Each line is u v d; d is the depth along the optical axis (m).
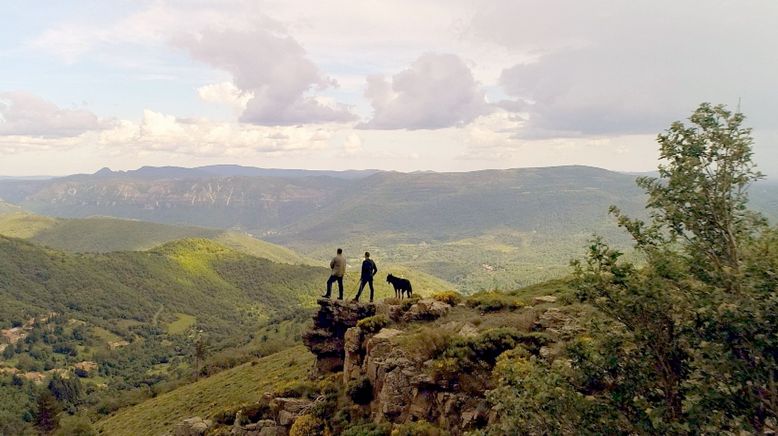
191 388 74.25
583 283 12.30
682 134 12.73
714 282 11.09
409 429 21.12
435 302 33.91
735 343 10.22
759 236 11.33
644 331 11.66
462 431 19.97
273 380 53.56
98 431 70.50
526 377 12.80
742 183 11.96
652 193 12.97
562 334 24.06
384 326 31.77
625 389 11.77
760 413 9.98
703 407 9.84
